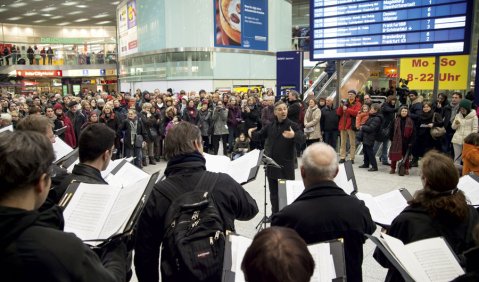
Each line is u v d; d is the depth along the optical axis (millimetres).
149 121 8164
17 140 1112
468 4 6426
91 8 24484
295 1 28016
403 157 7180
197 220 1729
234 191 1920
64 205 1671
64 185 1884
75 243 1108
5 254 1000
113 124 7715
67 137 7527
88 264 1113
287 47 21594
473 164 3705
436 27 6785
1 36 29922
